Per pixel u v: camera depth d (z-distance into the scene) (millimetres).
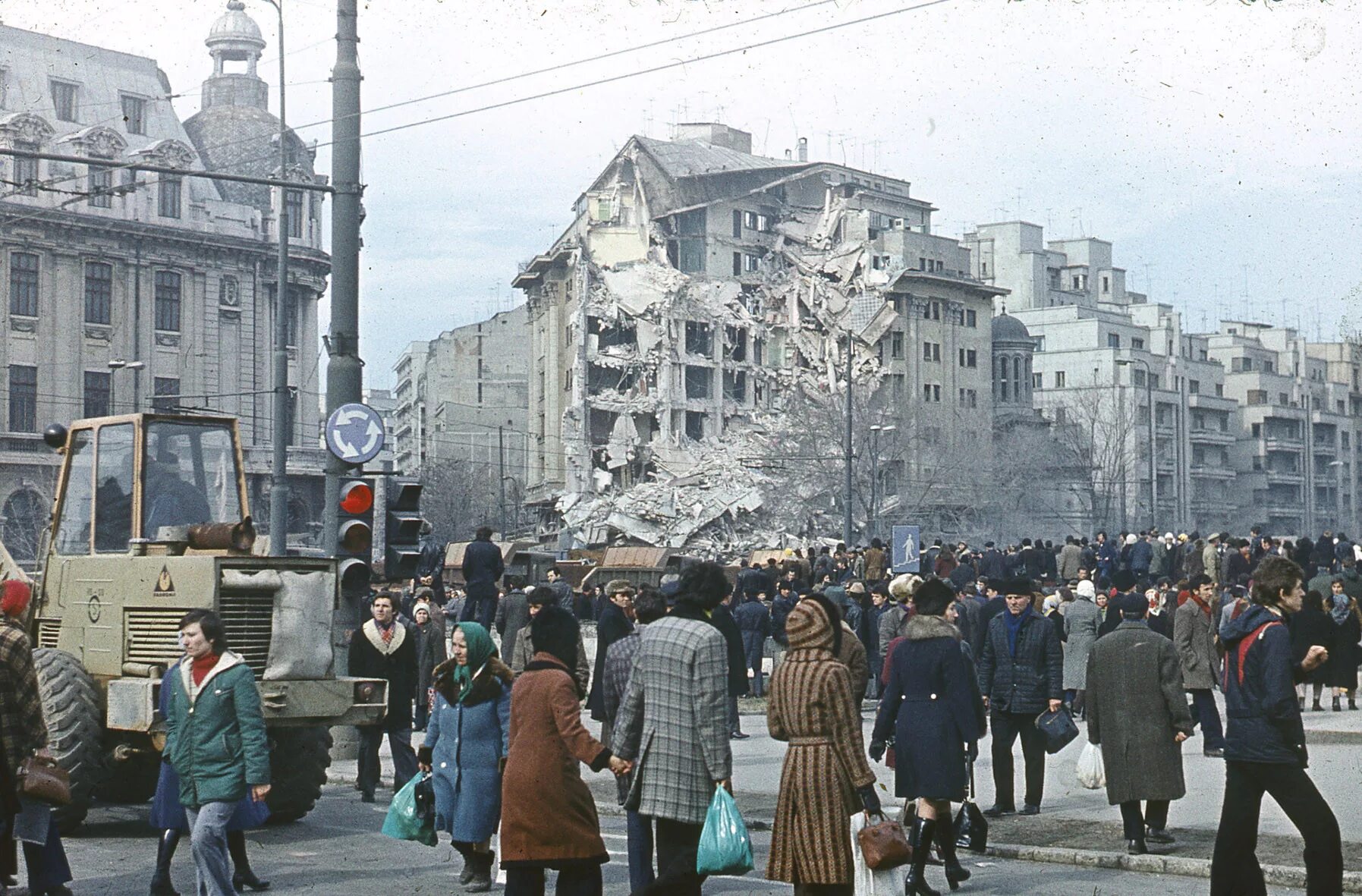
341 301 17984
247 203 95938
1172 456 137250
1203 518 136375
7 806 9750
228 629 13750
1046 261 147375
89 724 14047
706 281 111125
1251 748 9633
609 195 111750
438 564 41719
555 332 113438
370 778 17062
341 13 18188
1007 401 121125
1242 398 149250
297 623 14055
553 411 112938
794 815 8867
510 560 59969
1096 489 111125
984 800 16375
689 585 9414
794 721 8930
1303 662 9766
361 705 14375
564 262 112812
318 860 13062
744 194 112438
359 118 18281
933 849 13398
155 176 88500
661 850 9234
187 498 14953
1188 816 14844
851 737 8852
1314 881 9508
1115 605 25625
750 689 29719
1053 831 14016
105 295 86938
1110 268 155125
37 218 83500
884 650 23812
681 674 9086
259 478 92188
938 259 116562
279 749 15000
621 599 16625
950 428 109750
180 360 89562
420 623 23844
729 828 8789
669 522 99500
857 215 114688
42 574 15266
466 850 11562
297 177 97062
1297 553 40906
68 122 86875
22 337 83688
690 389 110562
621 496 102562
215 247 90750
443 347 142625
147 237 88000
